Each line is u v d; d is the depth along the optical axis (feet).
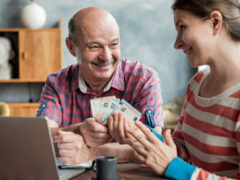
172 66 17.52
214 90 4.29
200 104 4.45
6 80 15.81
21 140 3.61
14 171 3.82
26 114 15.65
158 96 6.32
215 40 3.99
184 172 3.78
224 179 3.59
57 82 6.59
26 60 15.85
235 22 3.90
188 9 3.95
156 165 3.96
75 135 4.82
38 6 16.12
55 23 17.28
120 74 6.43
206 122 4.26
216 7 3.87
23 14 15.90
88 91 6.38
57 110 6.47
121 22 17.42
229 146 4.03
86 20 5.76
